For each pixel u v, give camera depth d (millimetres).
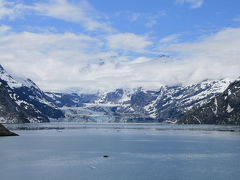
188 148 192750
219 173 115562
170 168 125375
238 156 156375
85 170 121812
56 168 126312
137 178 108625
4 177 110875
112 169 124062
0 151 177750
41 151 178000
